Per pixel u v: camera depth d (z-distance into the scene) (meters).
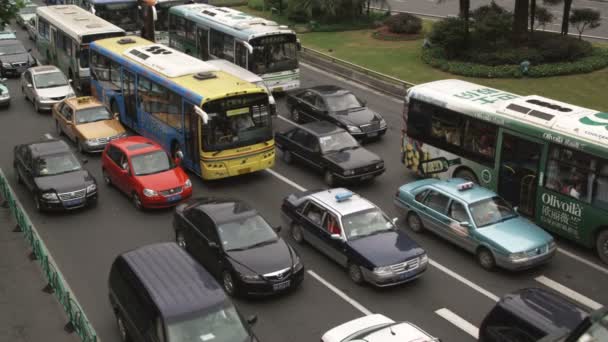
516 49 36.88
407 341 12.13
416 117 23.41
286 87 32.94
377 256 16.58
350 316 15.76
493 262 17.58
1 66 37.50
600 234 18.08
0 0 23.47
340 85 36.31
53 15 37.25
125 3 39.88
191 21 36.94
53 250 19.19
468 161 21.66
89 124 26.86
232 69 28.75
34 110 32.28
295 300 16.47
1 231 20.39
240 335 12.79
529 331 12.88
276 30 32.25
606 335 8.98
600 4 51.81
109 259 18.64
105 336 15.09
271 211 21.55
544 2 40.31
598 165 17.70
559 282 17.28
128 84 28.08
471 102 21.52
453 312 15.91
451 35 37.44
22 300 16.58
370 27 48.75
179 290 13.33
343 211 17.83
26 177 22.48
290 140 25.12
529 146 19.52
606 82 33.69
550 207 19.16
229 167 23.06
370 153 23.72
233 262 16.30
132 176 21.80
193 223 18.02
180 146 24.33
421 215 19.61
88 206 22.11
